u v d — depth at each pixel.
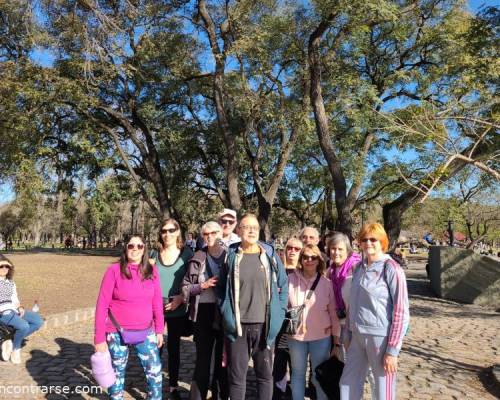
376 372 3.84
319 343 4.61
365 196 24.48
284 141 21.20
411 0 17.39
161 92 24.98
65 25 18.03
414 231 58.03
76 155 24.52
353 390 4.00
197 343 4.67
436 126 7.38
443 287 15.22
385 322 3.83
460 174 10.55
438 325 10.28
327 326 4.64
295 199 30.48
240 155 25.11
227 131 19.59
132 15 18.45
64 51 19.86
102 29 17.06
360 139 19.52
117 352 4.45
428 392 5.52
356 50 17.28
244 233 4.30
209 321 4.68
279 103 19.89
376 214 32.88
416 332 9.38
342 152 19.69
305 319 4.61
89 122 22.95
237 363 4.20
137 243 4.45
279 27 17.27
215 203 33.03
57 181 25.92
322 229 31.83
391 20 14.42
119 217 59.28
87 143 22.12
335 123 19.41
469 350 7.86
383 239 4.01
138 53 21.11
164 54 22.53
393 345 3.73
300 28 17.23
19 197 21.80
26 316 6.58
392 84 19.47
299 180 27.33
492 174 6.39
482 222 39.28
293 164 24.83
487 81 10.77
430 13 18.19
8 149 20.23
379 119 13.68
